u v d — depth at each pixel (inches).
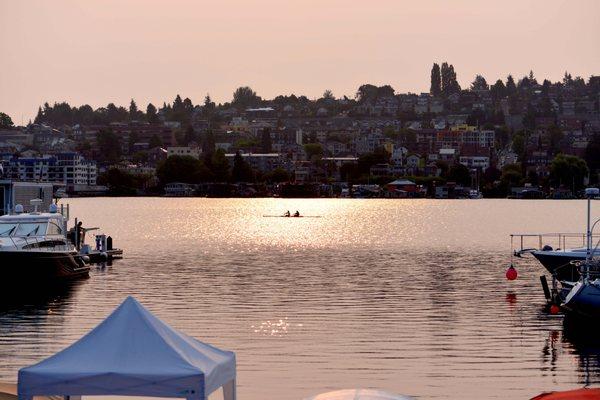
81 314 5059.1
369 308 5290.4
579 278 5615.2
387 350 4111.7
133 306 2465.6
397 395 2386.8
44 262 6127.0
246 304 5428.2
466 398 3376.0
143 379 2272.4
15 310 5191.9
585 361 3944.4
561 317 5009.8
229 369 2420.0
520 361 3937.0
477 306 5403.5
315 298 5708.7
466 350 4133.9
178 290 6072.8
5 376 3612.2
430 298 5738.2
